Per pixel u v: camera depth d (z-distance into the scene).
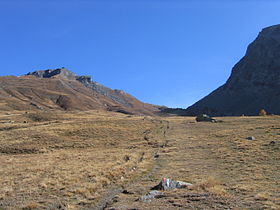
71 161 35.44
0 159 41.88
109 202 16.89
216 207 13.59
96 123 83.62
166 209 13.53
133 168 29.69
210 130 68.94
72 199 18.34
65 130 69.56
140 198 16.03
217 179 21.64
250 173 23.12
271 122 73.44
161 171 27.25
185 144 48.62
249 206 13.62
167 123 97.69
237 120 88.94
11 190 20.59
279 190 17.14
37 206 16.80
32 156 44.31
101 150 49.28
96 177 24.23
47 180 23.61
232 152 34.88
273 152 31.62
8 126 77.38
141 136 66.81
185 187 18.53
